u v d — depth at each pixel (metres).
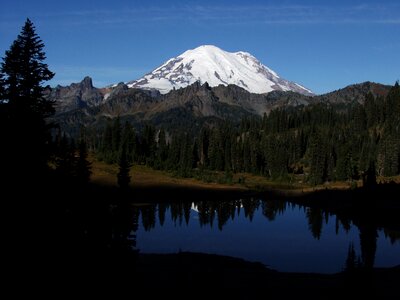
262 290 40.84
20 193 27.12
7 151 27.33
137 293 34.66
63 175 32.69
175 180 158.25
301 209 107.38
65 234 28.67
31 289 24.30
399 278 45.38
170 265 48.53
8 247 25.28
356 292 40.56
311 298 39.03
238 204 115.81
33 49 30.53
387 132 192.62
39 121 29.73
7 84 29.91
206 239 65.94
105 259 31.95
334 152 197.75
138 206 104.06
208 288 40.88
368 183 114.31
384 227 79.31
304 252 57.59
